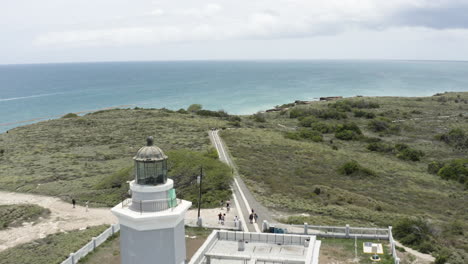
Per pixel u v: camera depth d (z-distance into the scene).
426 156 76.56
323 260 27.22
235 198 42.72
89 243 29.48
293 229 33.06
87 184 49.12
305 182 51.56
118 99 197.62
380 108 132.50
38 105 174.75
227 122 98.06
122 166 57.31
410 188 53.75
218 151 65.25
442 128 102.44
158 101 190.12
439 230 34.22
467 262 27.64
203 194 43.22
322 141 85.25
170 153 51.44
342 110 124.69
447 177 60.91
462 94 166.00
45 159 62.06
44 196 45.34
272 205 40.66
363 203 43.44
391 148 79.50
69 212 40.25
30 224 36.88
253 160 60.88
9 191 47.31
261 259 15.32
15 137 79.38
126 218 10.93
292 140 80.75
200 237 31.72
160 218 10.86
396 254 28.00
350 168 58.53
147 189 10.98
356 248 29.36
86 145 72.31
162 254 11.18
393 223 36.12
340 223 35.38
